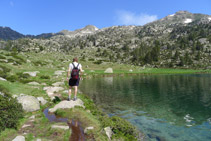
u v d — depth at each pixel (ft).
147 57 636.89
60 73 201.26
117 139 29.68
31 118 33.91
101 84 148.66
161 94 96.78
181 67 506.48
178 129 43.09
